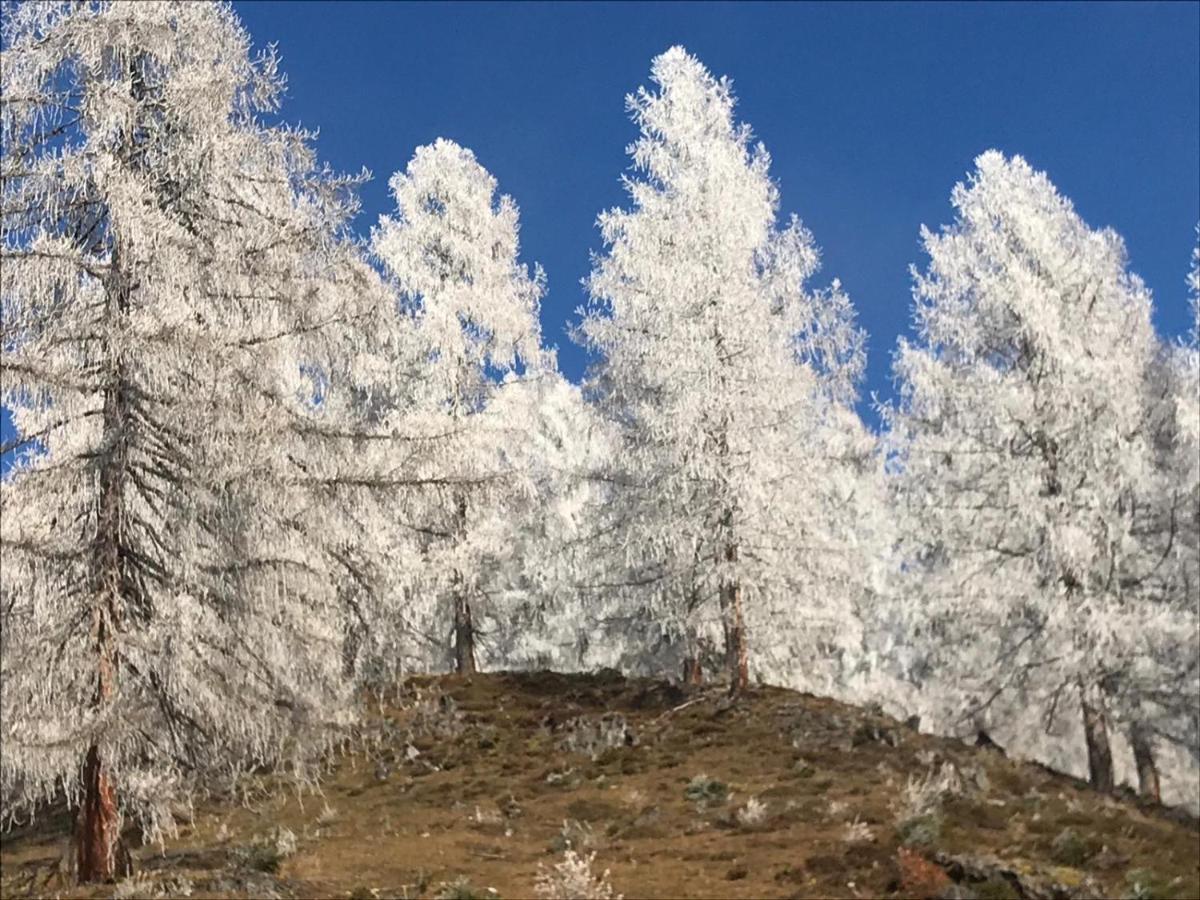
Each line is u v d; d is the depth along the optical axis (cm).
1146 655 2044
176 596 1197
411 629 1471
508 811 1645
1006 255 2173
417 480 1298
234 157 1264
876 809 1452
